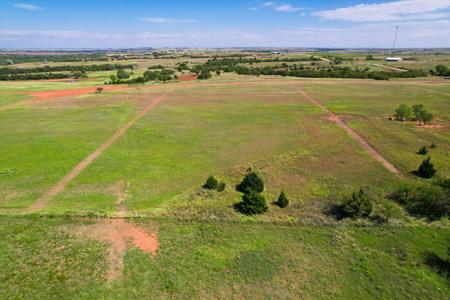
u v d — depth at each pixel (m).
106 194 26.25
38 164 32.72
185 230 21.06
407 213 23.05
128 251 18.86
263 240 20.03
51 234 20.47
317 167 32.09
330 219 22.36
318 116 54.75
